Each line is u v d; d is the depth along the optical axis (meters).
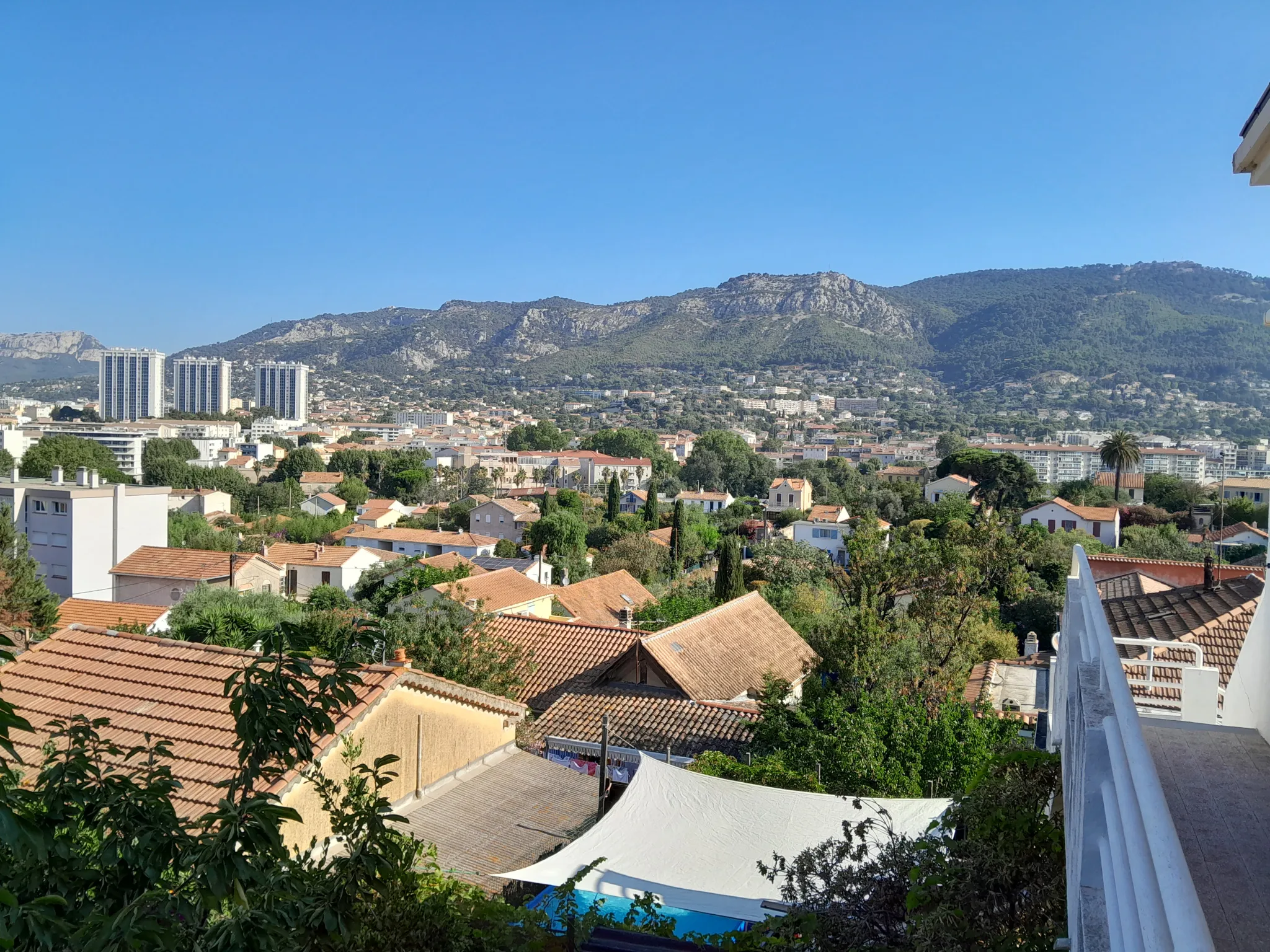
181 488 100.44
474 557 64.38
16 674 13.46
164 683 12.98
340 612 29.97
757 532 80.75
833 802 11.92
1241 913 2.94
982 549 26.80
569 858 11.00
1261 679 5.14
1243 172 4.74
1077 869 3.68
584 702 20.58
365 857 5.65
